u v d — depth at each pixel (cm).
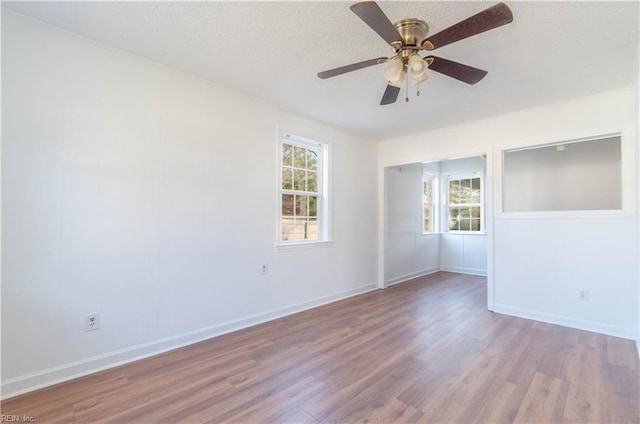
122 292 241
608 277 304
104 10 193
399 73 190
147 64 254
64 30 214
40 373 206
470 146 402
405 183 575
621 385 210
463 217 650
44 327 207
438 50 231
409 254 580
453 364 241
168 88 266
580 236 321
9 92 196
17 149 198
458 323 335
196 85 284
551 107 338
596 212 312
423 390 205
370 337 296
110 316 235
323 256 412
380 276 502
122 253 241
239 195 317
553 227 337
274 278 350
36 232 204
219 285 300
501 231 373
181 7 189
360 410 184
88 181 225
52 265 210
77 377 219
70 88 218
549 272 339
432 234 653
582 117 319
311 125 395
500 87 296
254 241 330
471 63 251
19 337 199
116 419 176
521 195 476
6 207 194
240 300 318
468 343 281
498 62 250
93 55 228
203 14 196
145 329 253
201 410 185
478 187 627
